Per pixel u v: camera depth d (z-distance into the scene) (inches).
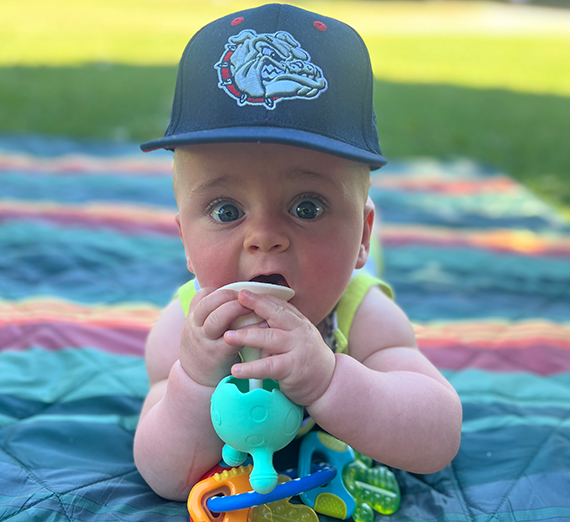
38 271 26.3
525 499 14.6
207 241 12.8
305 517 13.3
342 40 13.3
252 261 12.5
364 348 15.5
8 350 20.3
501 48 137.2
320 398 12.5
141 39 117.4
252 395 11.5
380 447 13.1
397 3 245.4
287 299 12.2
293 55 12.5
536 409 18.5
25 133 49.9
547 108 76.4
